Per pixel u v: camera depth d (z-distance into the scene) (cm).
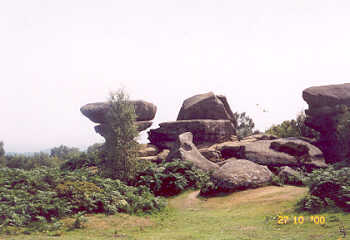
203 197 1611
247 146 2198
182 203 1543
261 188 1582
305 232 799
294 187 1550
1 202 1155
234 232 895
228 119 2962
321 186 1135
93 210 1218
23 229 951
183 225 1095
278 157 2050
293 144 2083
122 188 1508
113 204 1267
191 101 3038
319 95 2353
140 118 2788
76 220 1031
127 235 934
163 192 1786
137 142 1942
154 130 2834
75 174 1800
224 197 1536
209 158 2362
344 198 1005
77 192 1273
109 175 1836
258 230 891
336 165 1784
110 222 1081
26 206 1095
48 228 977
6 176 1570
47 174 1523
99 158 2155
